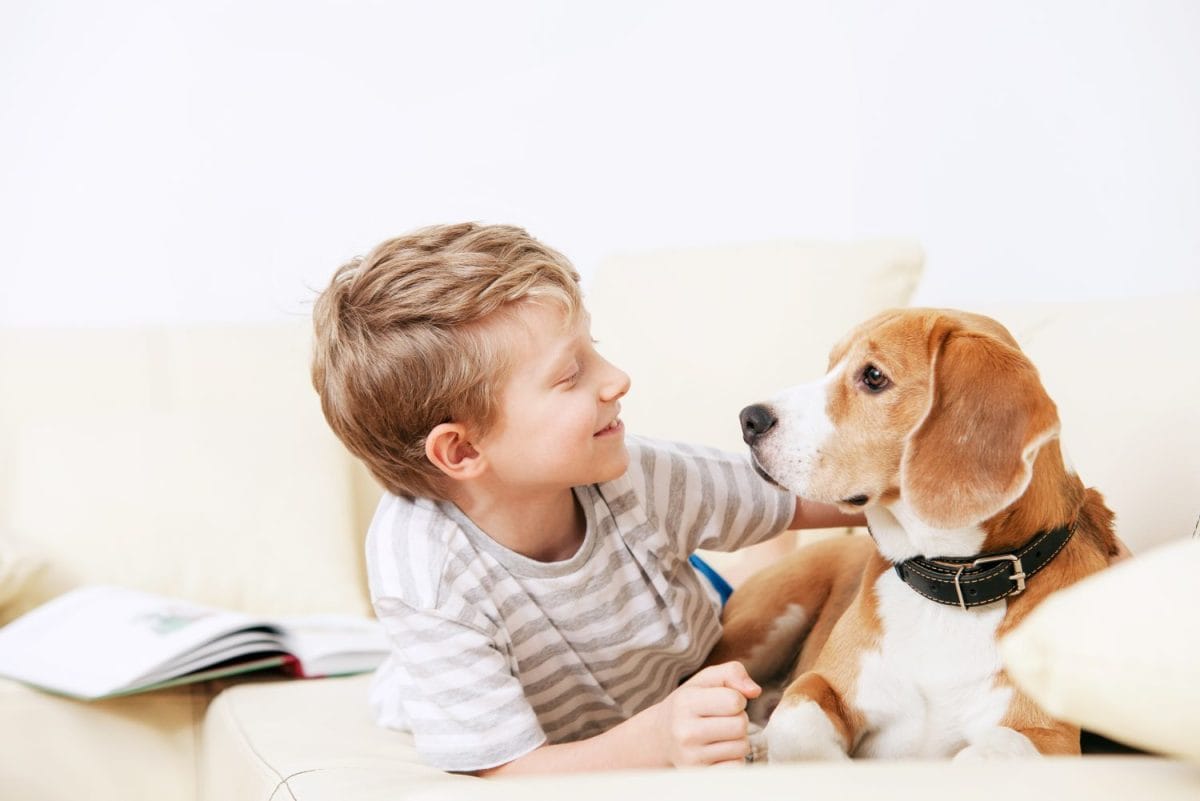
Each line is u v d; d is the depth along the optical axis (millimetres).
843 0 2320
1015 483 971
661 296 1905
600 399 1169
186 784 1483
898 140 2283
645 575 1269
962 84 2207
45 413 2137
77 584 1894
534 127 2523
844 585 1340
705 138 2465
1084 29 2062
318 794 1006
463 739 1117
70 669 1492
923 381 1065
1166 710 487
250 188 2480
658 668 1322
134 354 2201
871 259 1731
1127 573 528
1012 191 2166
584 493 1257
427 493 1225
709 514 1322
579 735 1326
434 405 1154
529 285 1134
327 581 1954
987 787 526
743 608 1407
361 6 2490
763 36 2404
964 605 1014
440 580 1148
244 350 2227
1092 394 1307
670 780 571
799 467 1111
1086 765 552
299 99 2488
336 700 1465
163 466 1989
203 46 2457
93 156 2438
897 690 1048
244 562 1946
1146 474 1206
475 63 2516
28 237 2426
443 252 1166
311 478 2037
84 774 1440
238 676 1622
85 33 2432
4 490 2039
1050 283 2137
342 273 1256
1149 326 1323
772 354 1732
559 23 2506
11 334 2199
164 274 2461
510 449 1163
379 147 2506
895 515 1084
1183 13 1955
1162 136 1991
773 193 2424
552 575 1212
